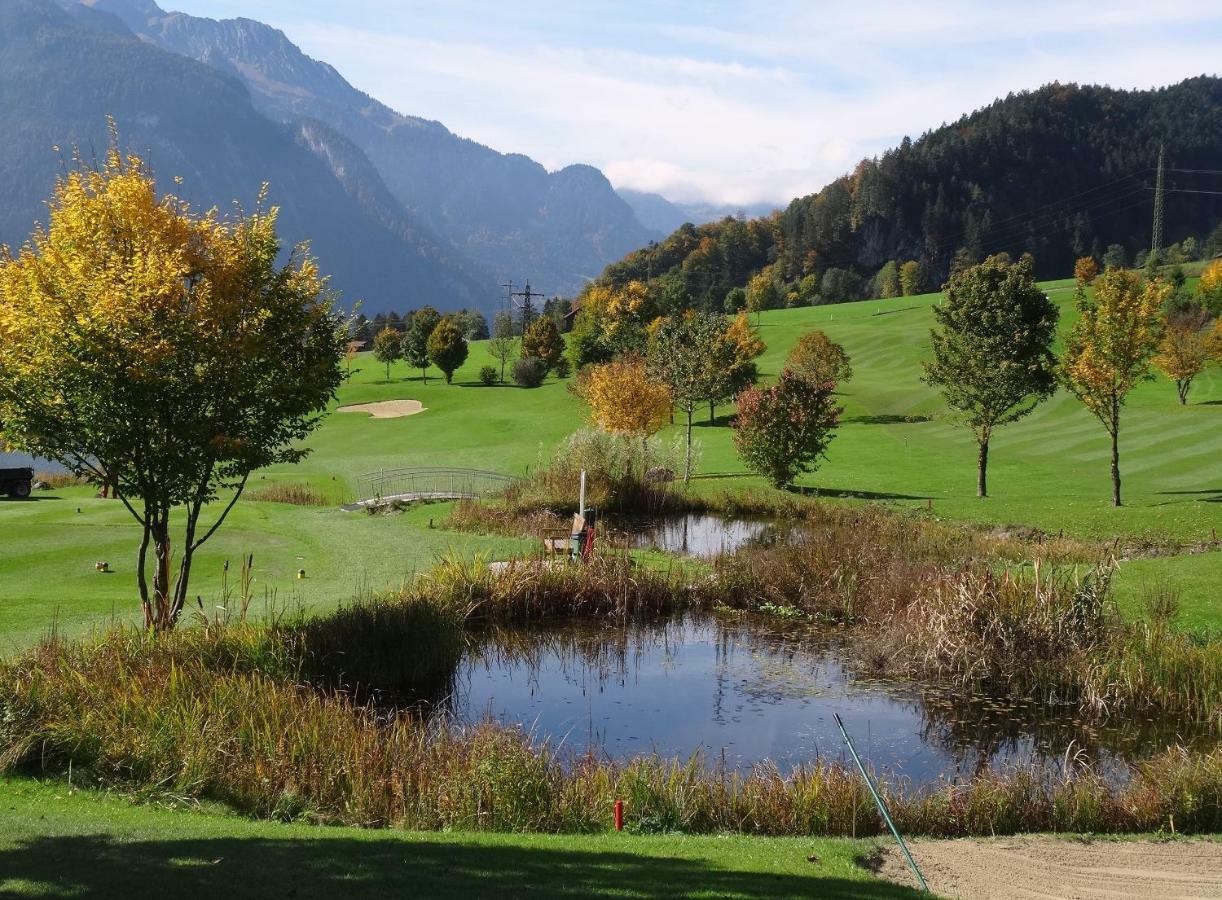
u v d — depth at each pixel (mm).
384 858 8016
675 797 11391
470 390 86625
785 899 7480
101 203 15094
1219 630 17750
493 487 44375
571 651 20219
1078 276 125000
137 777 10852
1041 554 25219
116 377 14672
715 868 8414
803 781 11758
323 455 59938
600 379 49844
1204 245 181250
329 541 28453
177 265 14969
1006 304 36250
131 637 15000
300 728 12383
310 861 7777
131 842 8172
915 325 110438
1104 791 11781
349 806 10789
